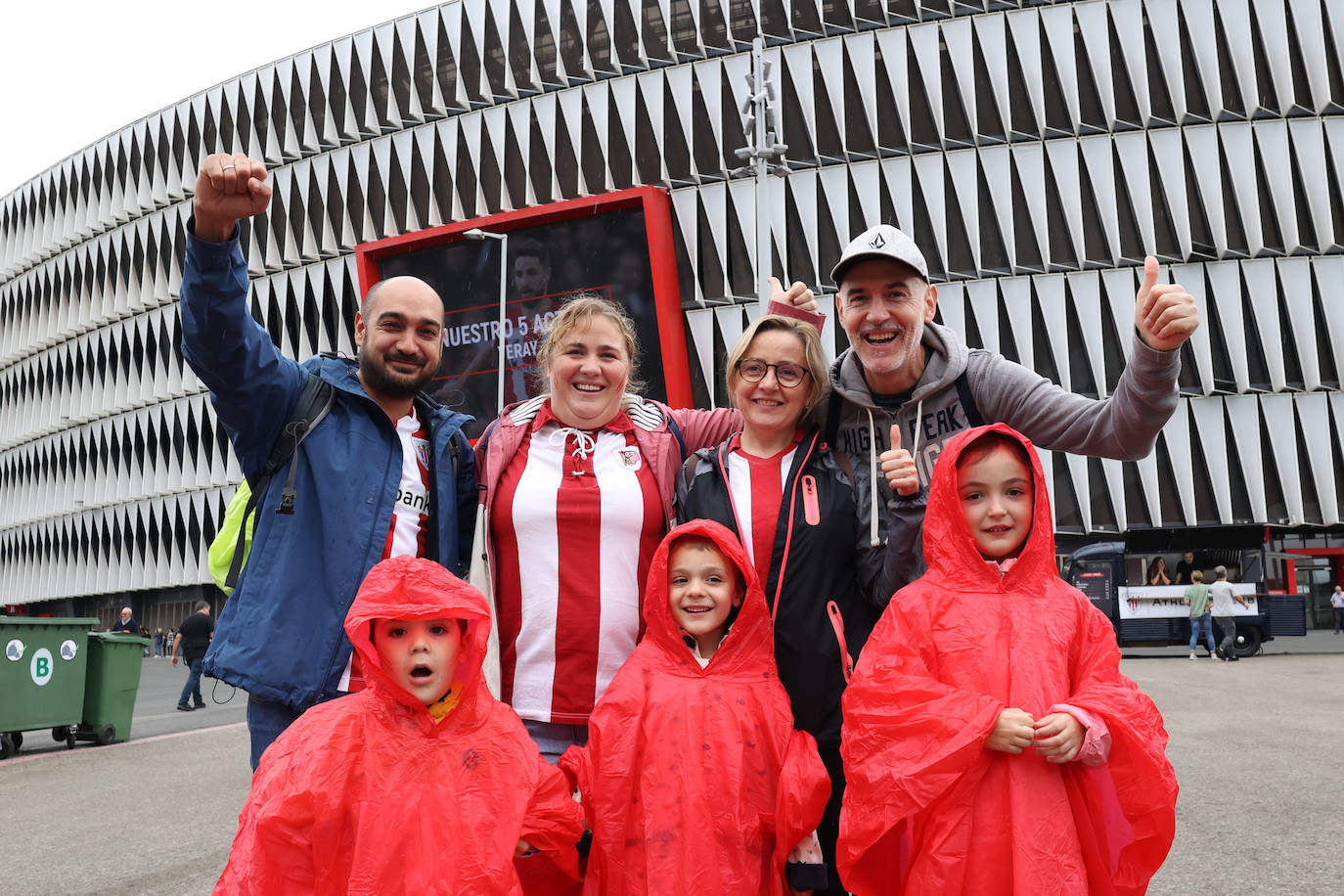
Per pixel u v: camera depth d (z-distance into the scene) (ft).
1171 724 32.81
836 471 11.55
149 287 183.62
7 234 216.95
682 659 10.57
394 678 9.02
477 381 84.33
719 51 132.77
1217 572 67.97
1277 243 121.49
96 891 16.30
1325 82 119.44
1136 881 9.39
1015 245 126.00
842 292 12.03
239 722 44.09
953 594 10.00
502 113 144.15
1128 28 123.65
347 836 8.68
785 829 9.56
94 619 36.04
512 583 11.30
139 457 185.98
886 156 128.88
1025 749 9.00
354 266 155.43
